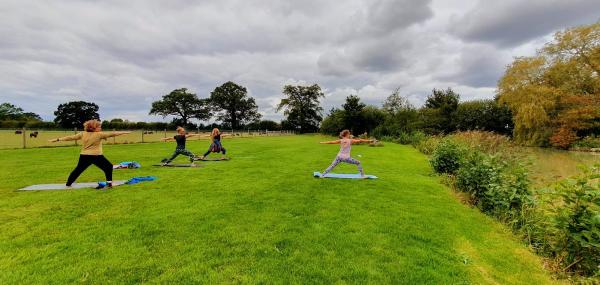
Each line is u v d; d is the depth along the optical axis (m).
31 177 9.30
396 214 6.34
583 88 34.00
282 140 37.09
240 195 7.42
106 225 5.19
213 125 89.88
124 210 6.02
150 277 3.60
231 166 12.45
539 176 10.03
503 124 43.44
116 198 6.92
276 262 4.04
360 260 4.20
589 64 33.19
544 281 4.11
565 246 4.65
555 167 17.61
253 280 3.59
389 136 40.44
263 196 7.38
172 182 8.88
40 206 6.19
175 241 4.61
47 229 4.95
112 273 3.67
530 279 4.12
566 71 33.75
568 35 33.69
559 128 32.34
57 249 4.25
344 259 4.21
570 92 33.44
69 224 5.20
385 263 4.14
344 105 45.97
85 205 6.32
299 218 5.83
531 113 32.25
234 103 100.19
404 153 22.39
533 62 34.84
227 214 5.91
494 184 6.86
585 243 4.16
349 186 8.98
